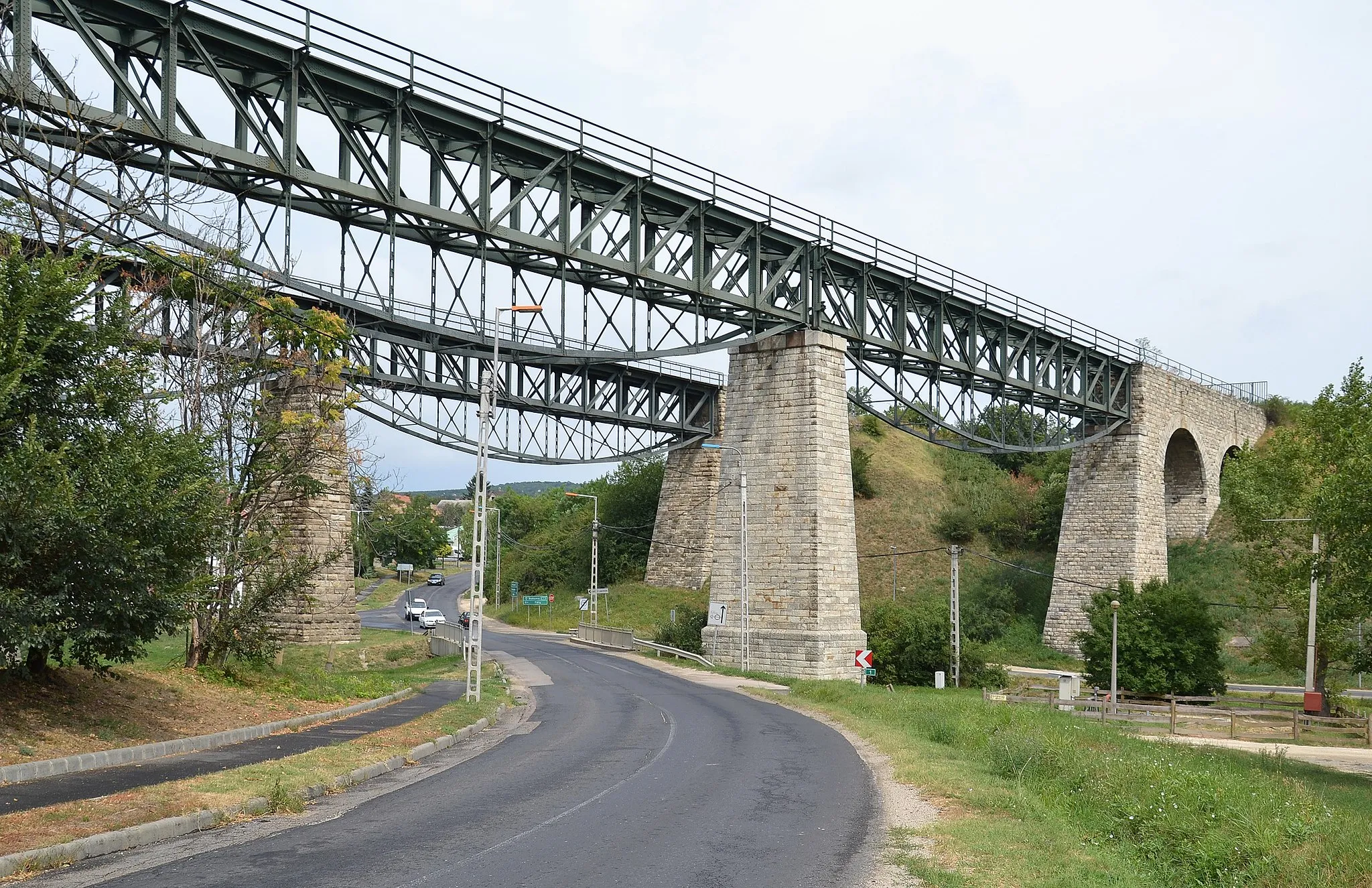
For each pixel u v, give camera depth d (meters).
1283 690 59.84
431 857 11.45
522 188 37.22
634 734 25.62
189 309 29.50
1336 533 33.50
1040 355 62.72
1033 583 81.81
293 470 30.05
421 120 33.84
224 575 27.66
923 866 11.39
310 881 10.25
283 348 30.66
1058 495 90.44
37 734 17.00
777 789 17.09
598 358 40.09
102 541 18.28
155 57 28.89
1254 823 13.54
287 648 45.53
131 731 18.64
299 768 16.41
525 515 129.50
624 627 74.38
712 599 49.66
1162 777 16.88
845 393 48.09
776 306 46.09
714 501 82.38
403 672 44.78
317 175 31.06
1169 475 82.81
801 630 46.06
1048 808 15.69
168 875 10.38
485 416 32.12
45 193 22.88
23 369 18.20
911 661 57.03
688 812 14.81
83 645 19.11
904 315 50.78
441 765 19.22
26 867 10.34
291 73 30.38
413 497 132.50
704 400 75.38
